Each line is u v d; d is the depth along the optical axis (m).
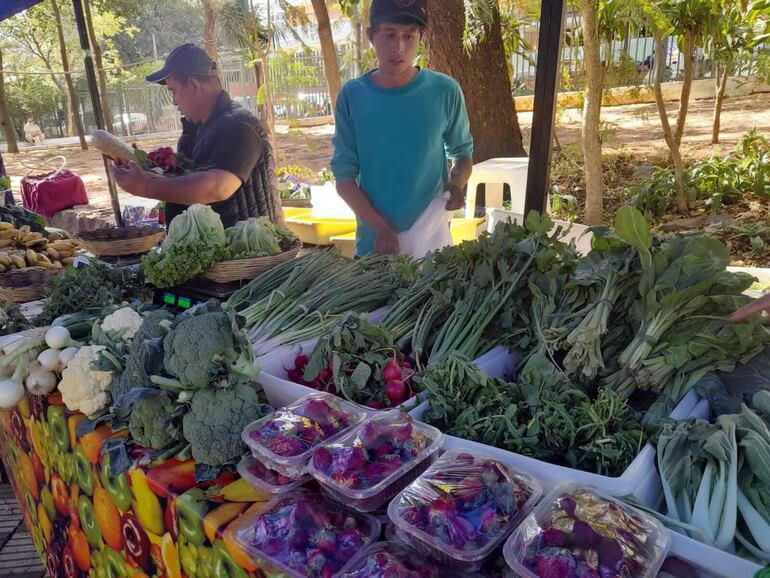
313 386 1.94
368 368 1.81
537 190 2.75
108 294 2.67
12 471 2.61
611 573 1.04
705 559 1.14
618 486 1.30
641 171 7.76
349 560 1.23
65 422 1.89
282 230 3.14
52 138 24.61
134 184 3.24
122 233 4.05
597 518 1.15
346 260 2.84
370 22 2.96
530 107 12.23
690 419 1.48
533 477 1.33
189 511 1.43
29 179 8.70
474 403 1.66
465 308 2.07
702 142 9.08
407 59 2.99
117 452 1.70
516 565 1.09
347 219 4.91
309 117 17.19
